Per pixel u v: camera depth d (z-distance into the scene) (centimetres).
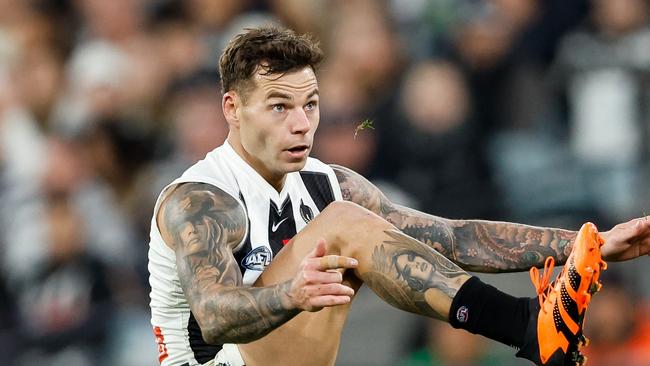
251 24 3703
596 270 1686
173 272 1830
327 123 3388
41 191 3394
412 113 3428
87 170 3459
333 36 3659
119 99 3609
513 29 3684
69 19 3994
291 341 1805
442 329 3019
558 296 1689
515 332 1712
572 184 3391
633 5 3597
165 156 3538
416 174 3394
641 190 3359
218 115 3453
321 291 1544
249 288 1628
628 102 3512
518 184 3412
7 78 3722
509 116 3584
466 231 1980
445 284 1720
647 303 3102
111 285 3322
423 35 3734
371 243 1750
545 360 1697
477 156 3431
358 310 3059
